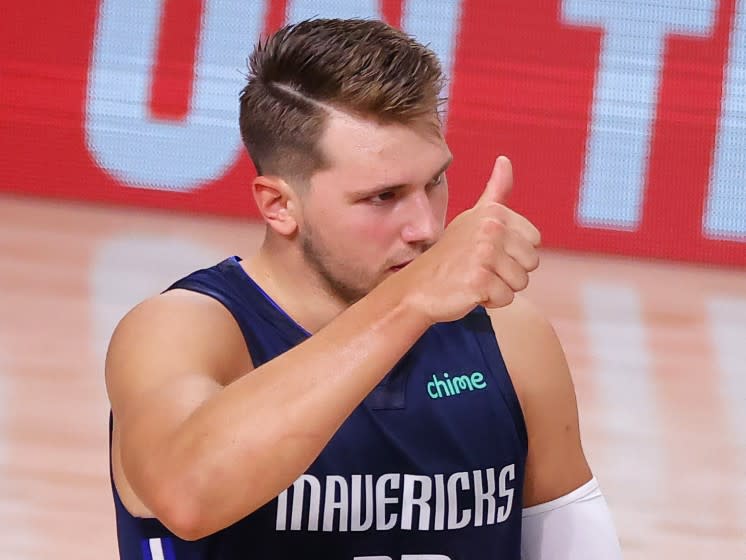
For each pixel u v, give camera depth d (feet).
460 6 81.20
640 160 81.56
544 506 18.86
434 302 13.62
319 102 16.34
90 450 44.45
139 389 15.69
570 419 18.84
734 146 81.05
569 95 81.51
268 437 13.47
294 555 17.08
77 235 75.46
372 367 13.67
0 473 41.73
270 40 17.35
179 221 81.35
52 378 51.29
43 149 83.56
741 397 54.65
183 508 13.75
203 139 82.84
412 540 17.51
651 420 50.78
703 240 81.61
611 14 80.89
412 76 16.22
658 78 81.10
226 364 16.96
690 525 41.19
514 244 13.69
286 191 17.03
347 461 17.26
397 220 16.49
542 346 18.78
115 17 82.43
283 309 17.66
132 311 17.31
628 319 66.39
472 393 18.04
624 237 81.92
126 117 83.05
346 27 16.81
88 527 38.70
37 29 82.74
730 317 68.74
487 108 81.56
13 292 62.64
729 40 80.69
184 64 82.43
